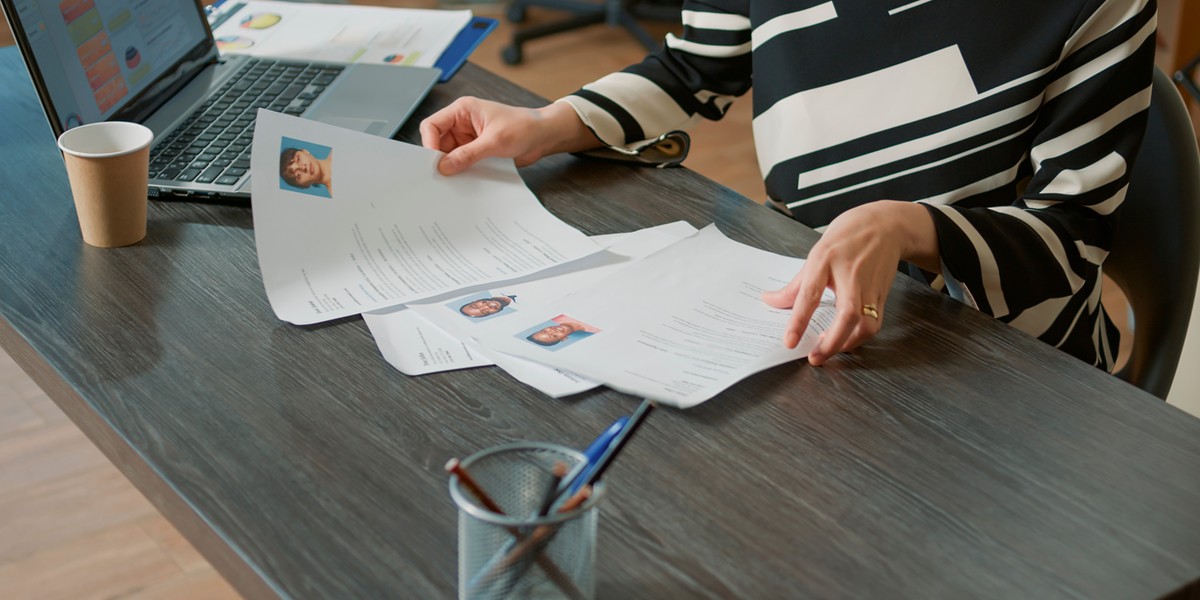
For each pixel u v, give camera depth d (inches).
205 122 43.8
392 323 32.2
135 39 44.1
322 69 49.3
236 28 54.5
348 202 37.1
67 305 32.4
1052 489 25.8
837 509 24.9
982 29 42.4
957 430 27.8
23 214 37.6
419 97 46.7
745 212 39.9
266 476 25.5
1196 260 43.3
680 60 48.9
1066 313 40.9
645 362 30.0
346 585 22.2
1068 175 38.5
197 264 35.0
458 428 27.5
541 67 137.1
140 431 27.0
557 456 21.4
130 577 63.3
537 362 30.0
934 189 44.3
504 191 39.9
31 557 64.2
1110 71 38.9
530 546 19.7
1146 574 23.2
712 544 23.6
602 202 40.4
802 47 46.7
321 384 29.1
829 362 30.7
